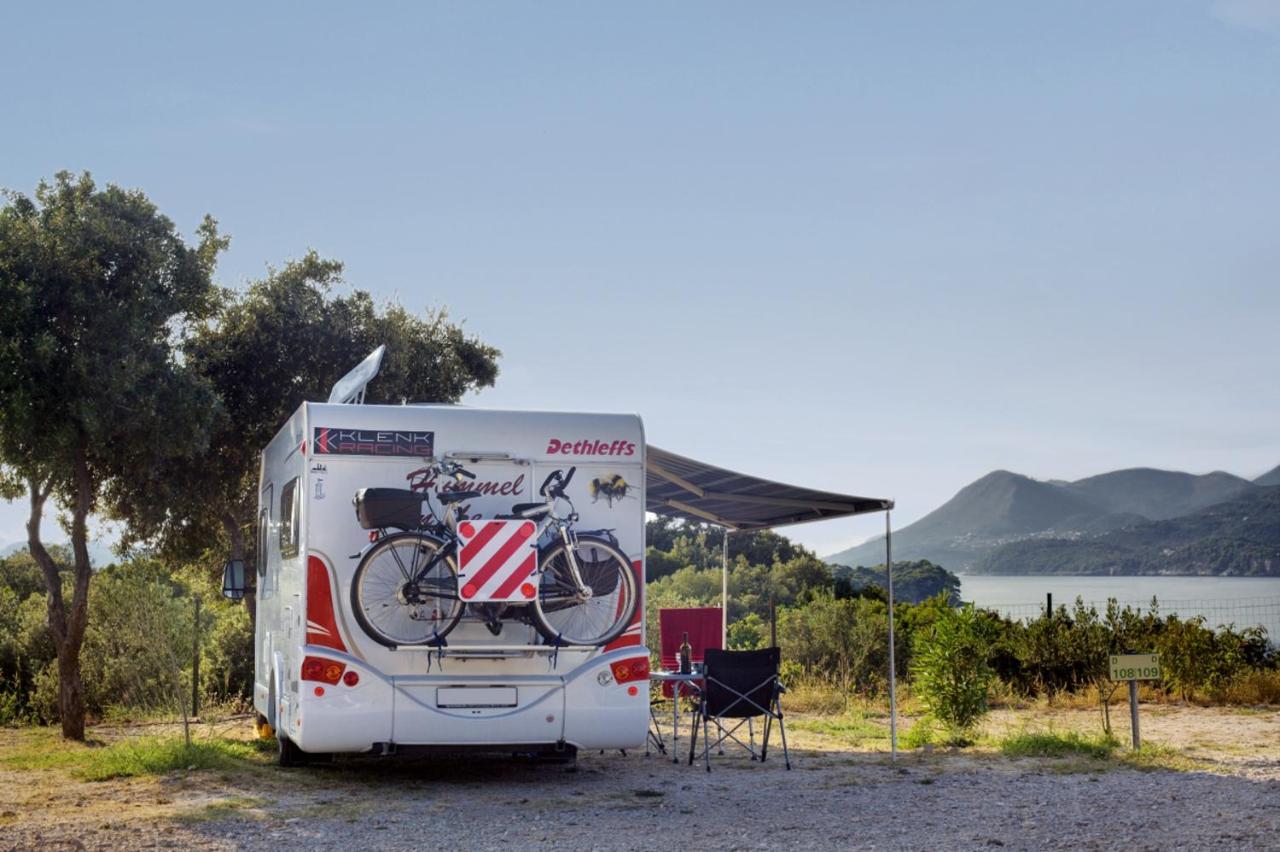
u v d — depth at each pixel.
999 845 6.57
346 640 8.29
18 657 17.44
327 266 16.27
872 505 10.97
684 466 10.16
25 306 12.04
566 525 8.53
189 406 13.09
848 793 8.53
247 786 8.87
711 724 13.39
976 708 11.75
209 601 16.98
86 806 8.04
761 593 36.69
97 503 14.93
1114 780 8.88
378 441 8.45
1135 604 17.56
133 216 13.25
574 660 8.56
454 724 8.35
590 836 7.02
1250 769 9.39
